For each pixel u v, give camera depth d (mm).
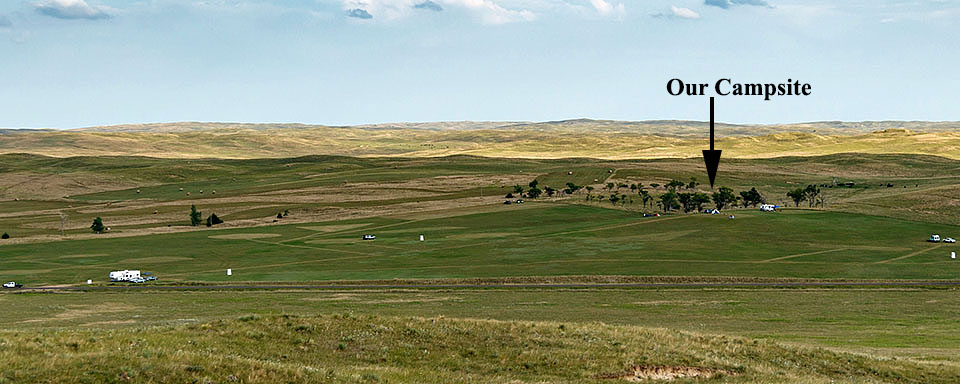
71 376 31641
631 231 189250
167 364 33719
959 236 180250
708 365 43250
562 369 41688
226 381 33000
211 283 127062
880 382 43594
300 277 133750
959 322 87812
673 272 132500
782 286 119375
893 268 137625
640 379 40812
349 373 37094
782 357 47156
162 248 175625
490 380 39094
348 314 51062
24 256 165500
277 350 42562
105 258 161750
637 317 90688
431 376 38906
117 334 42938
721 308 99375
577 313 94250
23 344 37062
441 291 116875
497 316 91562
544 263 145000
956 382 44500
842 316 92438
